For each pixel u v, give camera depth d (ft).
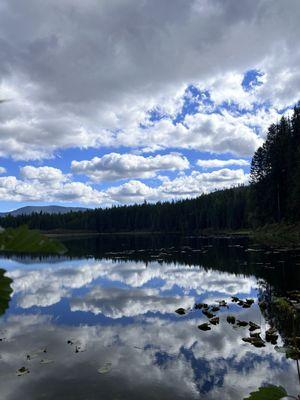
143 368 31.19
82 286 72.18
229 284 66.18
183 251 129.90
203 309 49.37
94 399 25.86
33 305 56.08
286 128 171.53
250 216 186.29
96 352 35.29
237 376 29.01
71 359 33.65
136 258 118.32
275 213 166.09
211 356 33.32
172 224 369.50
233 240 165.37
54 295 63.57
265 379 28.22
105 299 59.11
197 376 29.37
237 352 33.91
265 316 44.14
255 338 36.11
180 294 61.05
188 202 366.02
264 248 114.01
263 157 175.83
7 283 2.18
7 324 45.93
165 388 27.45
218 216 285.84
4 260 135.95
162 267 93.25
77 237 316.19
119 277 81.41
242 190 289.74
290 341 34.60
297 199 140.97
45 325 45.06
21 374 30.55
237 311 47.78
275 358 31.94
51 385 28.25
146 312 49.93
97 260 120.78
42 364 32.55
